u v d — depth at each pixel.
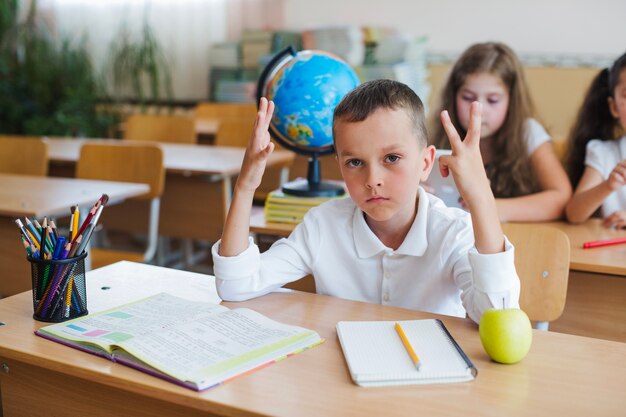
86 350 0.97
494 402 0.81
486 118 2.16
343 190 1.91
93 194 2.28
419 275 1.25
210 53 5.14
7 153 2.90
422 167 1.15
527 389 0.85
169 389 0.85
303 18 5.00
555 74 4.36
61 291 1.08
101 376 0.90
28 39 5.46
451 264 1.21
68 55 5.41
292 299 1.22
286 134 1.81
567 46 4.37
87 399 1.03
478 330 1.05
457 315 1.28
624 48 4.25
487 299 1.05
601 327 1.71
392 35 4.72
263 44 4.93
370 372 0.87
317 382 0.87
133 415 0.99
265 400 0.82
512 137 2.17
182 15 5.27
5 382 1.10
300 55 1.79
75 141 3.91
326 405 0.81
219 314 1.08
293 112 1.75
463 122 2.21
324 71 1.75
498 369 0.91
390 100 1.08
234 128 3.77
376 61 4.61
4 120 5.34
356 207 1.30
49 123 5.21
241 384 0.86
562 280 1.47
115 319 1.07
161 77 5.42
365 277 1.29
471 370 0.89
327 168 3.50
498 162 2.19
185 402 0.83
